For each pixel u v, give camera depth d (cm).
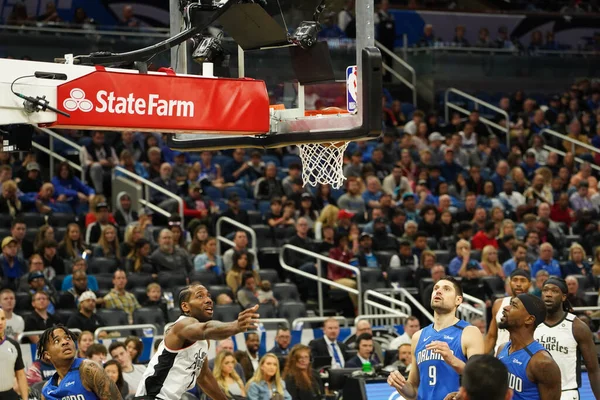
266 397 1252
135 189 1892
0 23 2234
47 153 2058
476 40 3005
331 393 1327
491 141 2438
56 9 2505
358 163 2155
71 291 1487
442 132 2502
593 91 2855
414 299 1680
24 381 1097
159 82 789
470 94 2764
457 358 765
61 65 753
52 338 820
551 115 2688
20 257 1556
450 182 2255
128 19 2539
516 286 975
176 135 945
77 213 1844
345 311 1755
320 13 887
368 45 838
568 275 1830
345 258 1777
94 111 760
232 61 908
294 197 1973
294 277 1791
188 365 816
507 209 2139
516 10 3084
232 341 1466
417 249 1850
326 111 873
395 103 2581
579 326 897
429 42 2786
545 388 762
